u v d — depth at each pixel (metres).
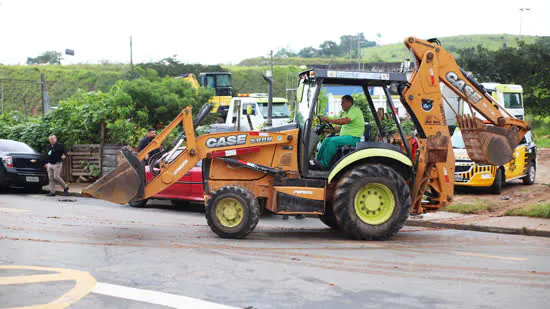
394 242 9.63
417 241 9.84
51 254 8.08
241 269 7.25
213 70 70.62
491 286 6.56
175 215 13.27
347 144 10.11
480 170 16.06
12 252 8.18
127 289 6.21
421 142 10.17
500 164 10.17
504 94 30.94
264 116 26.56
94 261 7.66
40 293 6.02
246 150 10.00
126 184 9.97
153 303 5.69
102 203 15.52
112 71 84.94
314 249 8.76
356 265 7.61
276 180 9.94
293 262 7.74
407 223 12.55
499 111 10.34
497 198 15.63
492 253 8.73
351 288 6.37
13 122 23.50
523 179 18.66
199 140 10.09
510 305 5.78
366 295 6.08
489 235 10.91
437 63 10.23
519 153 17.75
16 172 17.52
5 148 17.91
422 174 10.17
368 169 9.69
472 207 13.65
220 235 9.64
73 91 75.62
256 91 72.44
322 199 9.82
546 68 45.25
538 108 45.38
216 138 10.08
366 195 9.76
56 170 17.28
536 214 12.62
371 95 10.67
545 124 46.03
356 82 10.17
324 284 6.54
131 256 8.02
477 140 10.25
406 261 7.94
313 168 10.07
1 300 5.77
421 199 10.41
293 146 10.00
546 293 6.27
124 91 20.44
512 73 47.25
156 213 13.59
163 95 21.11
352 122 10.18
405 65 10.98
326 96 10.20
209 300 5.81
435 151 10.09
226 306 5.61
